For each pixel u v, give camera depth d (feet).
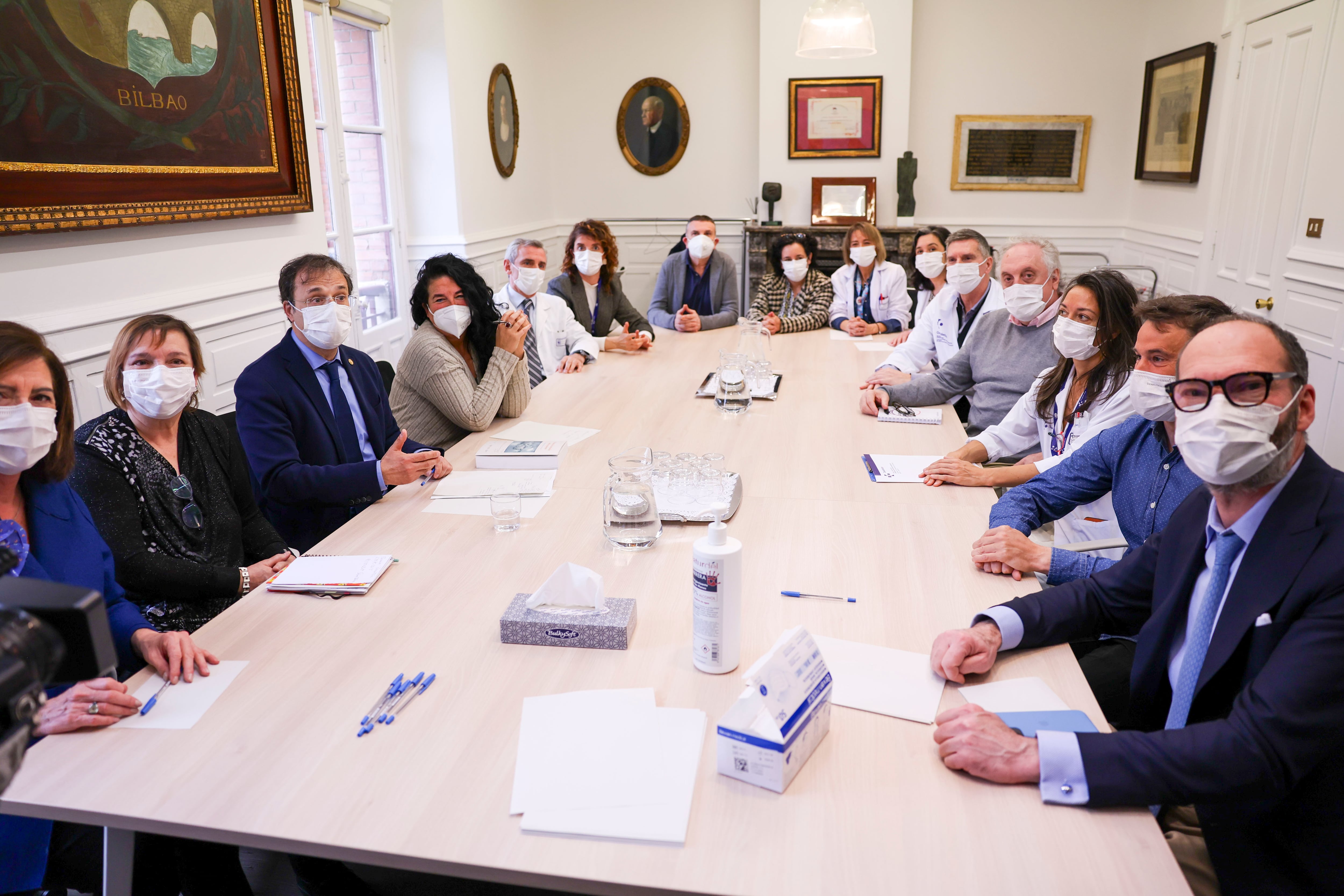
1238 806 3.79
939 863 3.11
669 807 3.38
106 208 9.13
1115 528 7.16
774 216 22.26
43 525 4.98
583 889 3.08
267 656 4.53
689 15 22.52
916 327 12.01
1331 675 3.38
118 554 5.76
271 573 6.06
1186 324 5.51
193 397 6.26
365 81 16.96
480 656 4.51
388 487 6.86
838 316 15.23
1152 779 3.34
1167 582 4.41
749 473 7.38
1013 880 3.03
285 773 3.61
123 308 9.64
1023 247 9.20
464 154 18.48
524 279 12.07
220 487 6.58
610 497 5.84
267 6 11.95
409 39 17.42
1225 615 3.85
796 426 8.82
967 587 5.22
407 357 8.70
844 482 7.14
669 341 13.70
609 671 4.33
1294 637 3.53
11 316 8.37
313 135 13.35
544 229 23.52
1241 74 16.17
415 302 8.76
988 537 5.53
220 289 11.30
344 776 3.59
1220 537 4.01
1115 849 3.18
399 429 8.63
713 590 4.17
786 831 3.27
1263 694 3.44
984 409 9.83
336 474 6.83
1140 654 4.41
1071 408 7.91
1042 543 7.86
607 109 23.38
